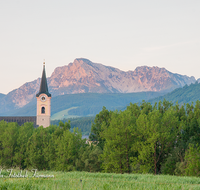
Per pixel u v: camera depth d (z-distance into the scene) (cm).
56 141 13162
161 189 5675
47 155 13562
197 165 9044
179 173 9925
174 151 10794
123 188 5678
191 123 11306
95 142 14512
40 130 15950
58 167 12375
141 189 5672
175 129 11281
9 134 15475
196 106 12988
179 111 13275
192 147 9694
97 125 14450
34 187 5191
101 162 12288
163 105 14012
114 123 11638
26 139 15300
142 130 10975
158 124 10781
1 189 4934
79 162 12219
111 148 11425
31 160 13625
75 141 12912
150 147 10612
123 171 11275
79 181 6206
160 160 11262
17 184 5200
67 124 14575
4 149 15012
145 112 14125
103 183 5975
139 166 11294
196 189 5825
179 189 5716
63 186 5512
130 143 11306
